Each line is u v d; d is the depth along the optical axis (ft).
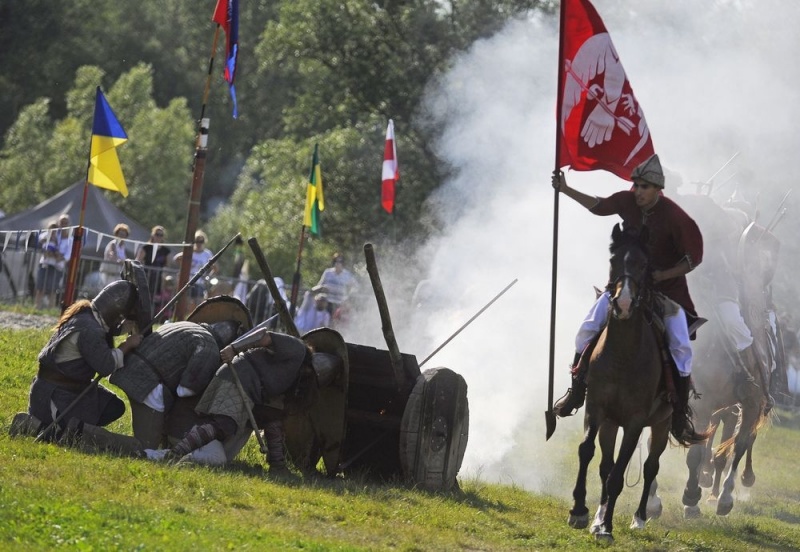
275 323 231.30
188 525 80.23
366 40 360.07
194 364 107.34
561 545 95.91
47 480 88.17
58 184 473.67
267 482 101.04
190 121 520.42
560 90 111.65
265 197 378.94
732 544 110.63
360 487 106.22
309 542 80.89
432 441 111.96
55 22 631.56
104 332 106.32
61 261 232.12
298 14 368.68
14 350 159.02
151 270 231.09
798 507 153.89
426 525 94.89
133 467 95.86
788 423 268.41
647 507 123.54
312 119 390.83
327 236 356.18
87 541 73.00
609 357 100.07
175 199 502.79
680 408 104.42
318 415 113.70
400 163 347.15
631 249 97.25
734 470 135.13
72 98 505.25
